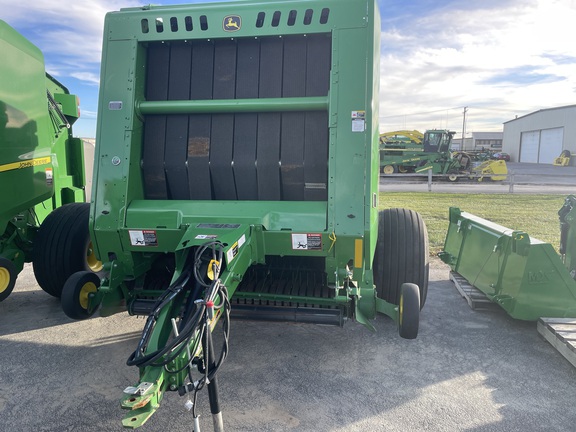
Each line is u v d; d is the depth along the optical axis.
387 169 24.31
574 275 4.35
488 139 79.44
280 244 3.21
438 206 12.62
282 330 4.14
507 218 10.27
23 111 4.41
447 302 4.88
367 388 3.16
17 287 5.45
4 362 3.54
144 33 3.40
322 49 3.38
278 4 3.24
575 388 3.16
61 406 2.96
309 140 3.39
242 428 2.72
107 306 3.40
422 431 2.69
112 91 3.39
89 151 7.32
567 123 43.78
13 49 4.25
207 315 2.26
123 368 3.45
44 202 5.48
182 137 3.53
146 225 3.30
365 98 3.11
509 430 2.69
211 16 3.33
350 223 3.11
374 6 3.13
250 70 3.47
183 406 2.95
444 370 3.42
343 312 3.42
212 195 3.58
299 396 3.06
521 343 3.87
